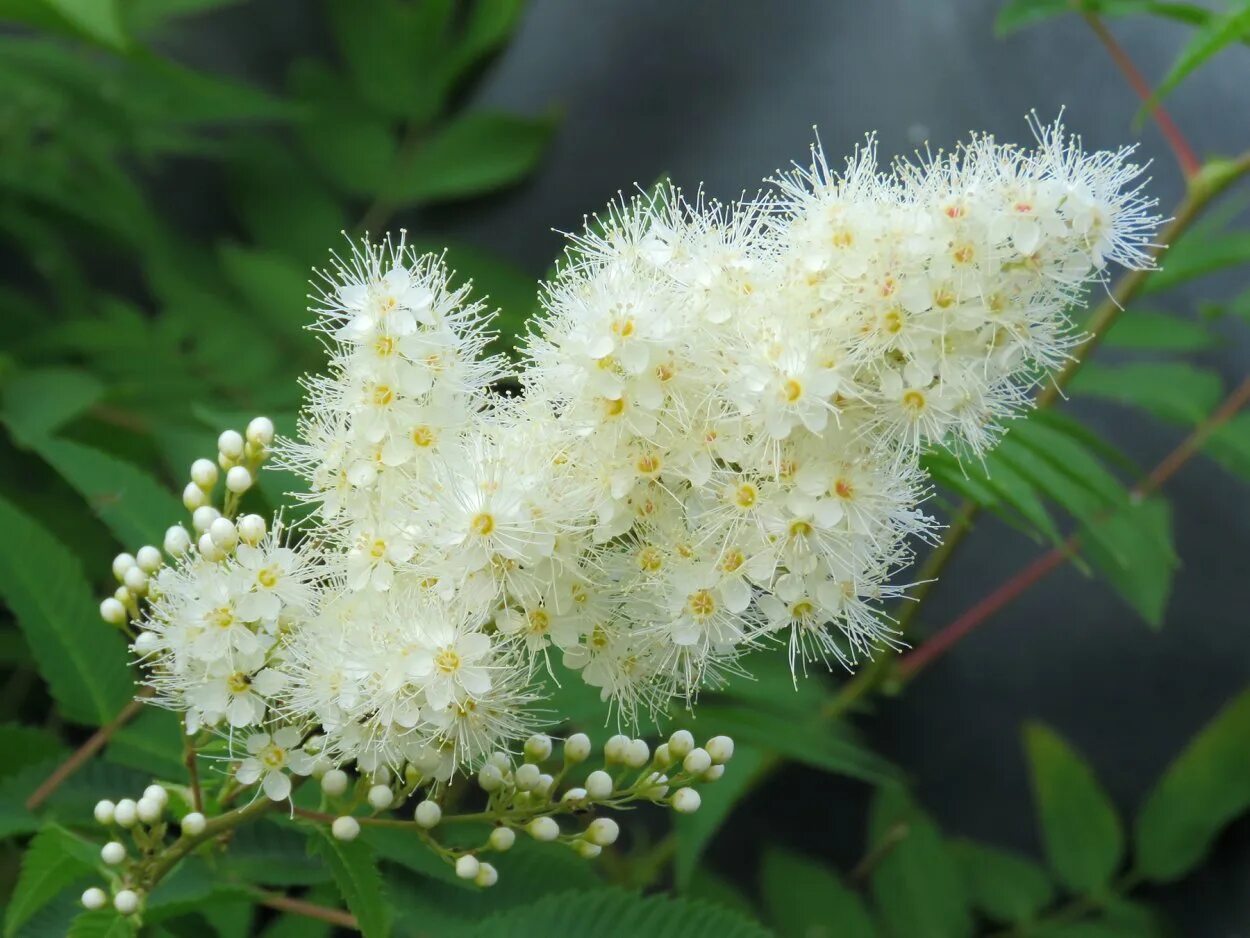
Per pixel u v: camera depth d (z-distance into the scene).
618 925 0.36
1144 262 0.36
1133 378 0.45
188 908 0.36
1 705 0.46
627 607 0.36
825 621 0.36
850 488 0.36
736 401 0.35
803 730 0.41
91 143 0.49
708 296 0.36
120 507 0.39
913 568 0.53
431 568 0.36
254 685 0.36
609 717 0.38
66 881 0.36
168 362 0.46
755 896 0.53
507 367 0.37
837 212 0.36
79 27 0.40
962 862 0.48
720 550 0.36
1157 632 0.52
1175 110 0.52
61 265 0.50
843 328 0.36
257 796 0.36
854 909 0.46
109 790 0.38
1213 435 0.45
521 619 0.36
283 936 0.39
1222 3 0.46
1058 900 0.48
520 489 0.36
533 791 0.36
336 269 0.51
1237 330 0.51
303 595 0.36
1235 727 0.47
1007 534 0.53
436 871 0.37
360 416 0.36
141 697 0.37
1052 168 0.36
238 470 0.37
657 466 0.36
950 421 0.36
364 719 0.36
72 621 0.38
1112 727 0.53
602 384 0.36
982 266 0.36
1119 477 0.53
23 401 0.42
